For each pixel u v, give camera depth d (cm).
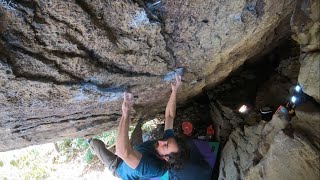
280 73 456
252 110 461
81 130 449
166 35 260
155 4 220
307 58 243
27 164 752
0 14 184
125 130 292
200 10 241
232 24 277
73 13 203
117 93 337
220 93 529
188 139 504
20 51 217
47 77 260
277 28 376
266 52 477
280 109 313
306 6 229
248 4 256
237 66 457
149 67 305
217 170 484
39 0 186
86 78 283
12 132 381
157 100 438
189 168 463
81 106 354
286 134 281
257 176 318
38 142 464
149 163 320
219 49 321
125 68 292
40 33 210
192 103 591
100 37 233
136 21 228
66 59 244
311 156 257
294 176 270
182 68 338
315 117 251
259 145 342
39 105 311
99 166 784
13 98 278
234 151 425
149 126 659
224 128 488
